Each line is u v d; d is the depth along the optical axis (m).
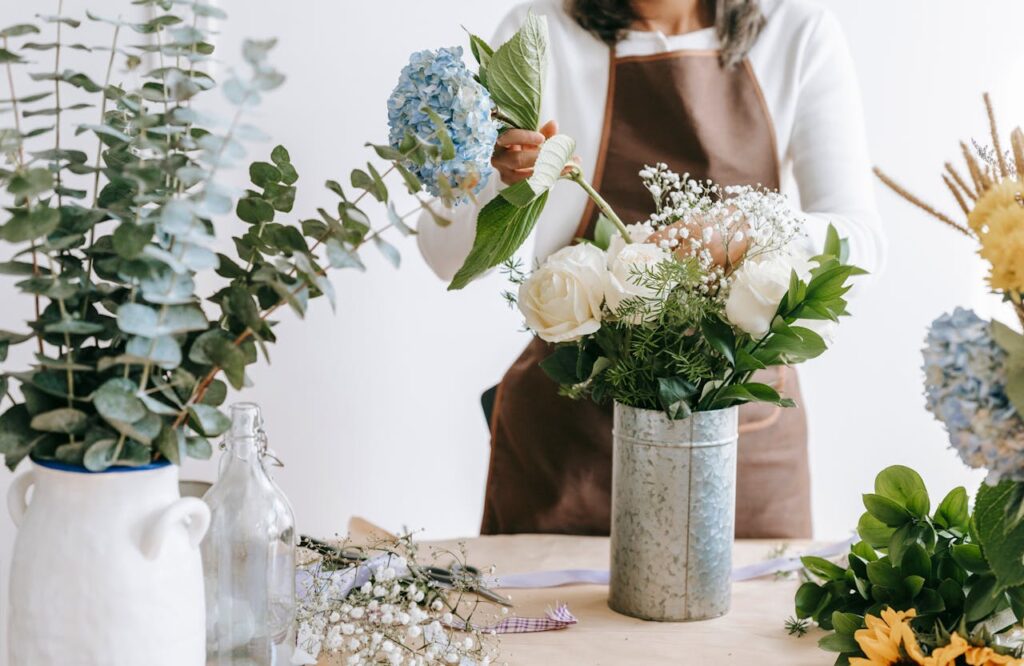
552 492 1.96
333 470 3.01
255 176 1.04
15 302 2.51
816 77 1.98
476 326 2.99
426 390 3.01
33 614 0.90
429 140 1.10
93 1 2.51
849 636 1.11
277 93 2.81
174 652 0.92
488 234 1.24
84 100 2.50
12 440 0.91
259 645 1.08
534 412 1.97
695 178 1.99
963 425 0.91
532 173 1.28
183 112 0.86
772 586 1.46
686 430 1.28
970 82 2.88
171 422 0.95
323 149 2.86
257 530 1.07
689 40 1.99
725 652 1.23
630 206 2.00
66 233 0.94
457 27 2.88
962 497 1.12
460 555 1.55
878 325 2.97
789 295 1.21
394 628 1.18
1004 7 2.85
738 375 1.29
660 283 1.20
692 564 1.31
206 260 0.86
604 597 1.41
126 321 0.85
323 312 2.93
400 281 2.94
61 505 0.90
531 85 1.28
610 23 2.00
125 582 0.89
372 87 2.85
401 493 3.05
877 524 1.17
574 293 1.24
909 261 2.95
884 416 3.02
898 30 2.86
